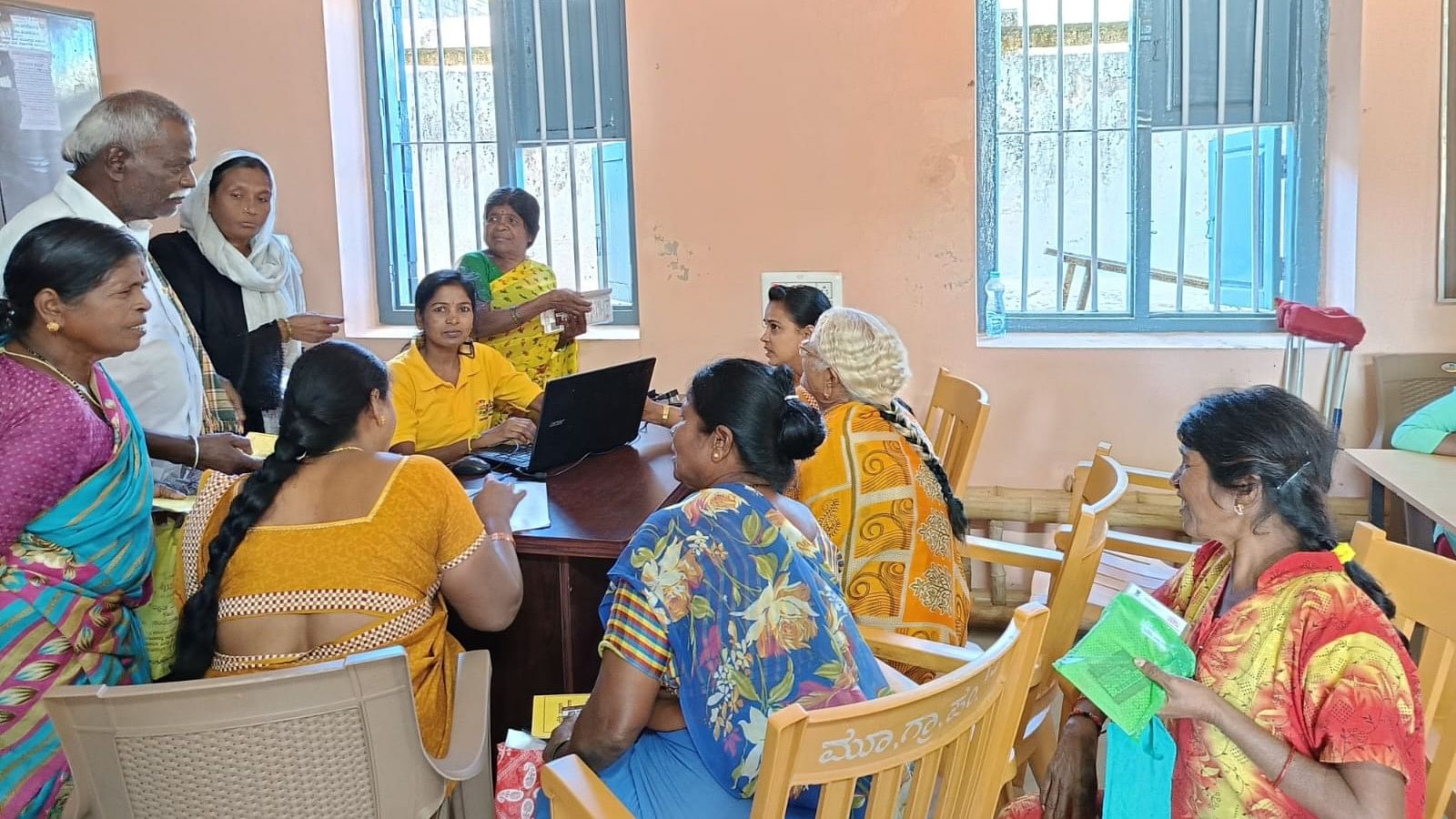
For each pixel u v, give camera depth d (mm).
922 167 3553
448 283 2730
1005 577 3674
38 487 1707
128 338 1828
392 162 4094
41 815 1801
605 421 2691
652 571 1503
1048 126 3721
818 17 3545
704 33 3621
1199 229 3695
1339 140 3449
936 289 3607
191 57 3877
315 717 1437
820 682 1468
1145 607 1383
